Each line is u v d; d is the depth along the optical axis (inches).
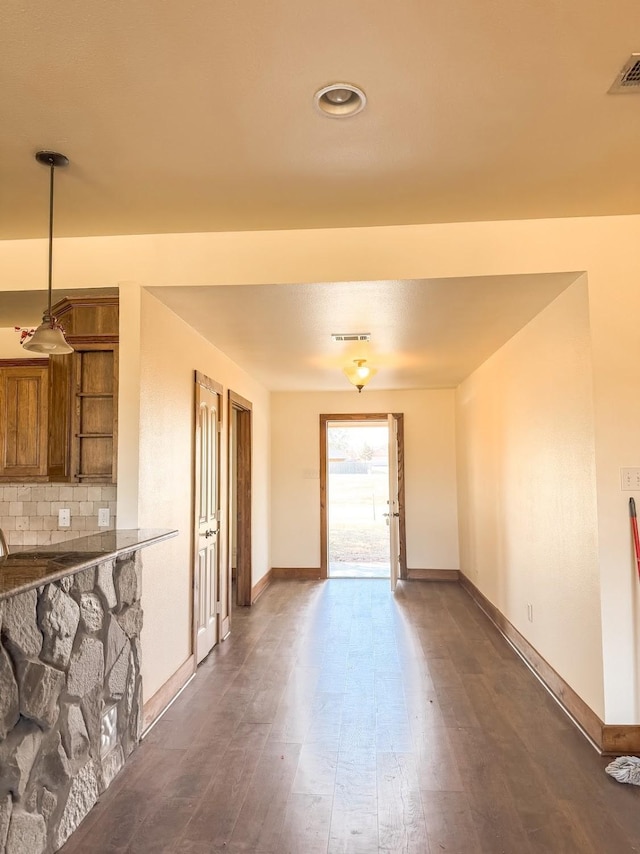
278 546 293.9
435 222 121.3
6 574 71.6
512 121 86.1
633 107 83.3
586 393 118.6
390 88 78.0
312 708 131.7
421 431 291.1
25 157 94.3
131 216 116.6
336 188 105.7
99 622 97.8
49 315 99.1
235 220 119.1
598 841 84.5
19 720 75.2
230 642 183.0
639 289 117.0
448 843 84.0
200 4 63.1
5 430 146.3
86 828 87.8
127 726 108.9
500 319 153.8
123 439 122.3
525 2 63.8
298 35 68.1
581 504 121.6
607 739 109.7
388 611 221.5
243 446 238.5
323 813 91.4
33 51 70.2
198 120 84.5
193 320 151.9
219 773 103.7
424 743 114.8
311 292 129.4
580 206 114.2
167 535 112.4
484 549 220.5
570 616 128.3
